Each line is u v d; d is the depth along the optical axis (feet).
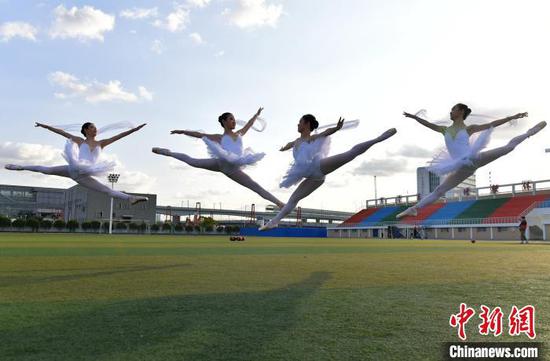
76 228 215.92
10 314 14.58
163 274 25.71
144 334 12.17
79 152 38.19
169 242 88.17
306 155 33.04
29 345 11.16
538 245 81.66
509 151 33.50
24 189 365.20
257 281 22.56
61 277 24.14
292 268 29.48
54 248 56.59
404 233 206.39
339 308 15.66
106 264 32.32
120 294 18.43
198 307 15.78
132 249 55.77
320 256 43.11
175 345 11.18
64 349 10.84
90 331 12.46
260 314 14.65
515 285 21.13
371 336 12.11
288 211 34.12
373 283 21.86
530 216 157.89
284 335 12.13
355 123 33.88
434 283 21.86
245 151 35.35
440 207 217.77
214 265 31.73
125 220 274.16
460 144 35.04
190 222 315.78
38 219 213.46
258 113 37.70
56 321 13.62
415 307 15.87
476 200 206.08
